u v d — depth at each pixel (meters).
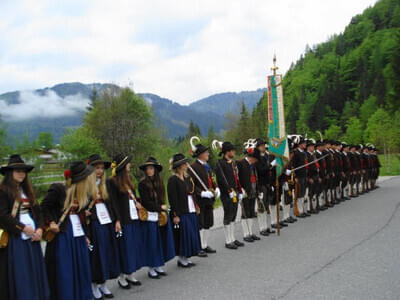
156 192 5.95
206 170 7.54
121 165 5.59
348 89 94.56
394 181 20.41
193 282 5.61
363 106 76.88
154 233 5.86
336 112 87.81
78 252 4.73
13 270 4.05
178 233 6.34
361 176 15.48
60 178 19.17
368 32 114.00
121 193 5.50
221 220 10.74
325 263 6.10
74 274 4.64
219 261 6.64
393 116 37.75
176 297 5.02
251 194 8.10
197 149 7.41
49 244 4.64
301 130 69.75
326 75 103.56
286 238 8.09
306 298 4.69
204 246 7.24
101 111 33.12
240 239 8.34
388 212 10.47
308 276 5.52
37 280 4.23
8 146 19.16
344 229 8.58
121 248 5.43
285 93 118.12
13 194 4.22
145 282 5.77
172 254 6.05
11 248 4.09
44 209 4.55
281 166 8.76
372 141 38.16
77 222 4.84
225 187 7.57
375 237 7.63
